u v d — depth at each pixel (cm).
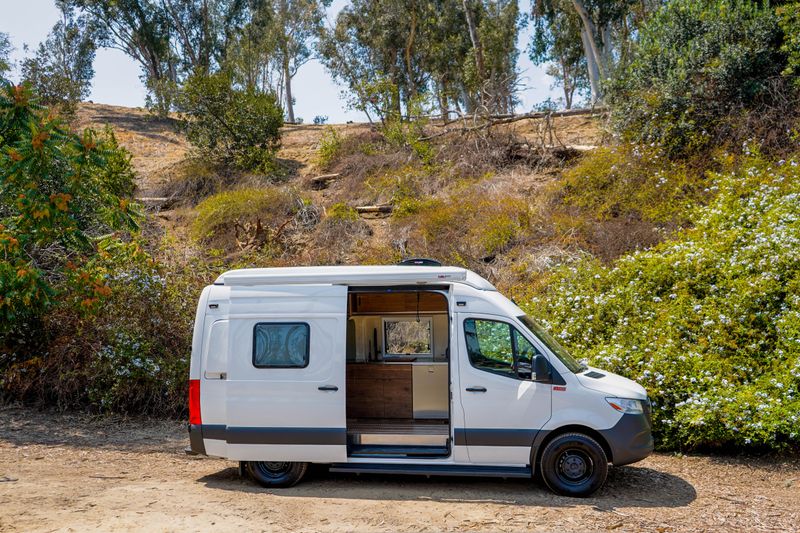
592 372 738
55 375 1097
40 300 1021
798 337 901
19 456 853
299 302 727
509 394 691
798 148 1424
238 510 619
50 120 1005
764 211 1184
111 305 1123
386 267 753
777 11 1561
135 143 2928
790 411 803
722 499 685
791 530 593
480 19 3881
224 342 729
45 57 3591
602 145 1784
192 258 1403
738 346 943
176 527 559
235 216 1791
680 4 1797
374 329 844
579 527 584
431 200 1727
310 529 567
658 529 584
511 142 1981
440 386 811
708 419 820
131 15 4506
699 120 1594
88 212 1402
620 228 1407
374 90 2461
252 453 714
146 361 1070
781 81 1555
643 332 984
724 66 1589
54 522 560
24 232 1034
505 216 1529
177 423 1054
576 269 1236
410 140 2152
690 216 1301
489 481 749
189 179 2166
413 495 689
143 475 775
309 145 2817
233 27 4716
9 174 970
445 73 3894
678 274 1083
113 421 1051
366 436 730
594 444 677
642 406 698
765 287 970
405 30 3878
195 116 2448
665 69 1714
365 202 1912
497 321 711
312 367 712
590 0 2747
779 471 792
